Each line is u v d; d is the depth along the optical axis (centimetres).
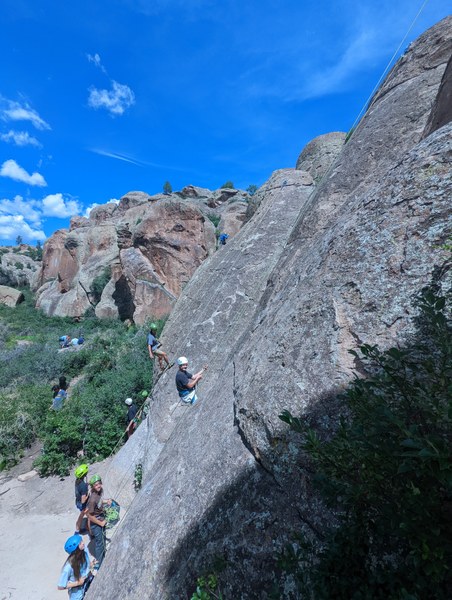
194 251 1838
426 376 162
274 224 825
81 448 859
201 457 319
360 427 130
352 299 240
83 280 2667
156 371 846
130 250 1919
